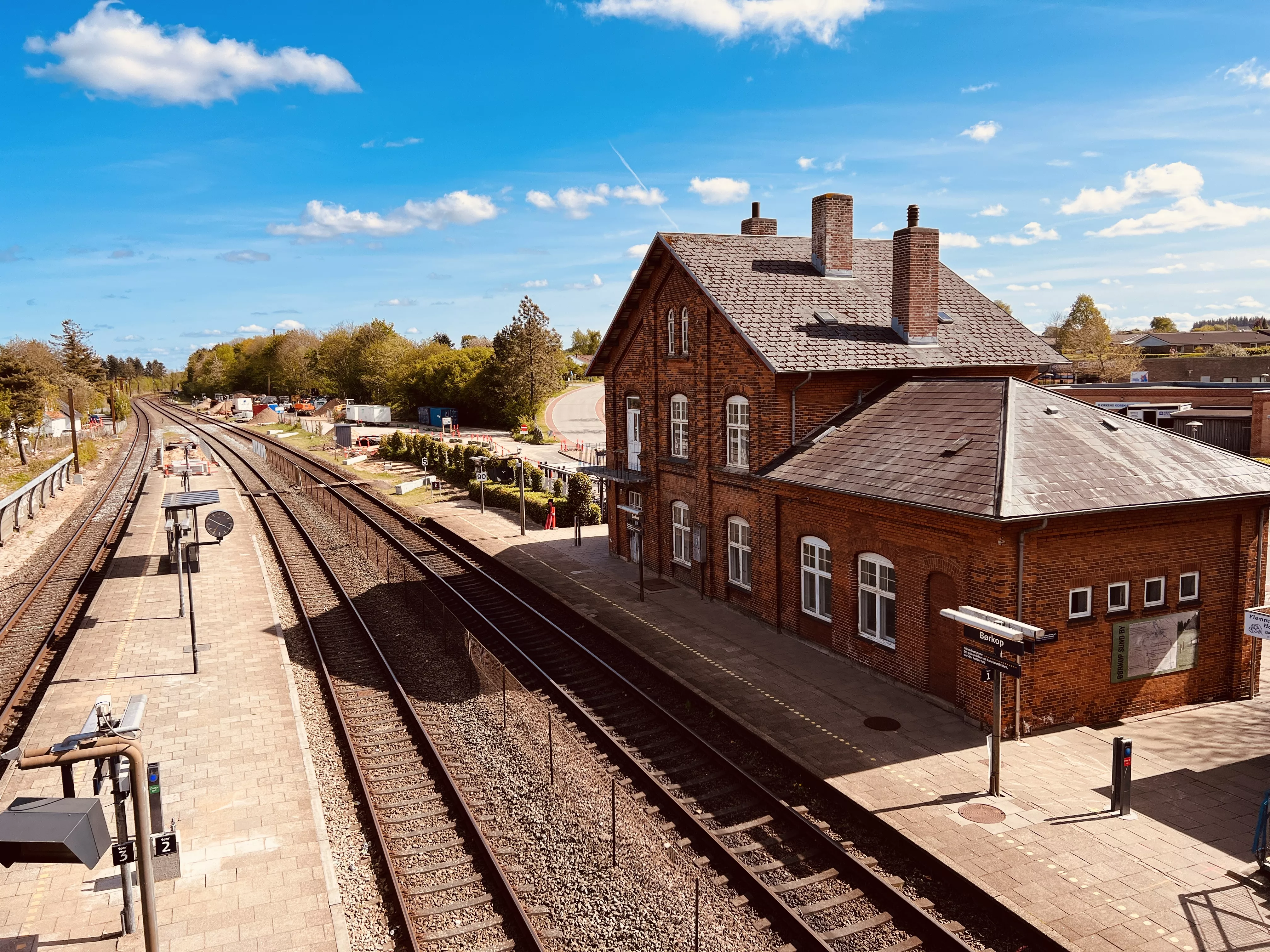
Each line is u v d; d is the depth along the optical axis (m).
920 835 10.26
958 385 17.03
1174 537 13.97
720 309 18.88
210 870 9.82
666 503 23.44
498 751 13.18
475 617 20.88
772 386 17.86
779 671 16.09
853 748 12.70
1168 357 75.38
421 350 95.50
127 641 18.34
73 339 88.12
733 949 8.57
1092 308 88.12
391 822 11.25
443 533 32.12
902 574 14.81
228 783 11.89
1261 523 14.49
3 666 17.88
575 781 12.16
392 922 9.16
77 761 7.36
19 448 51.81
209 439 78.25
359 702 15.50
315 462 56.75
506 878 9.59
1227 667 14.71
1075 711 13.55
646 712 14.81
